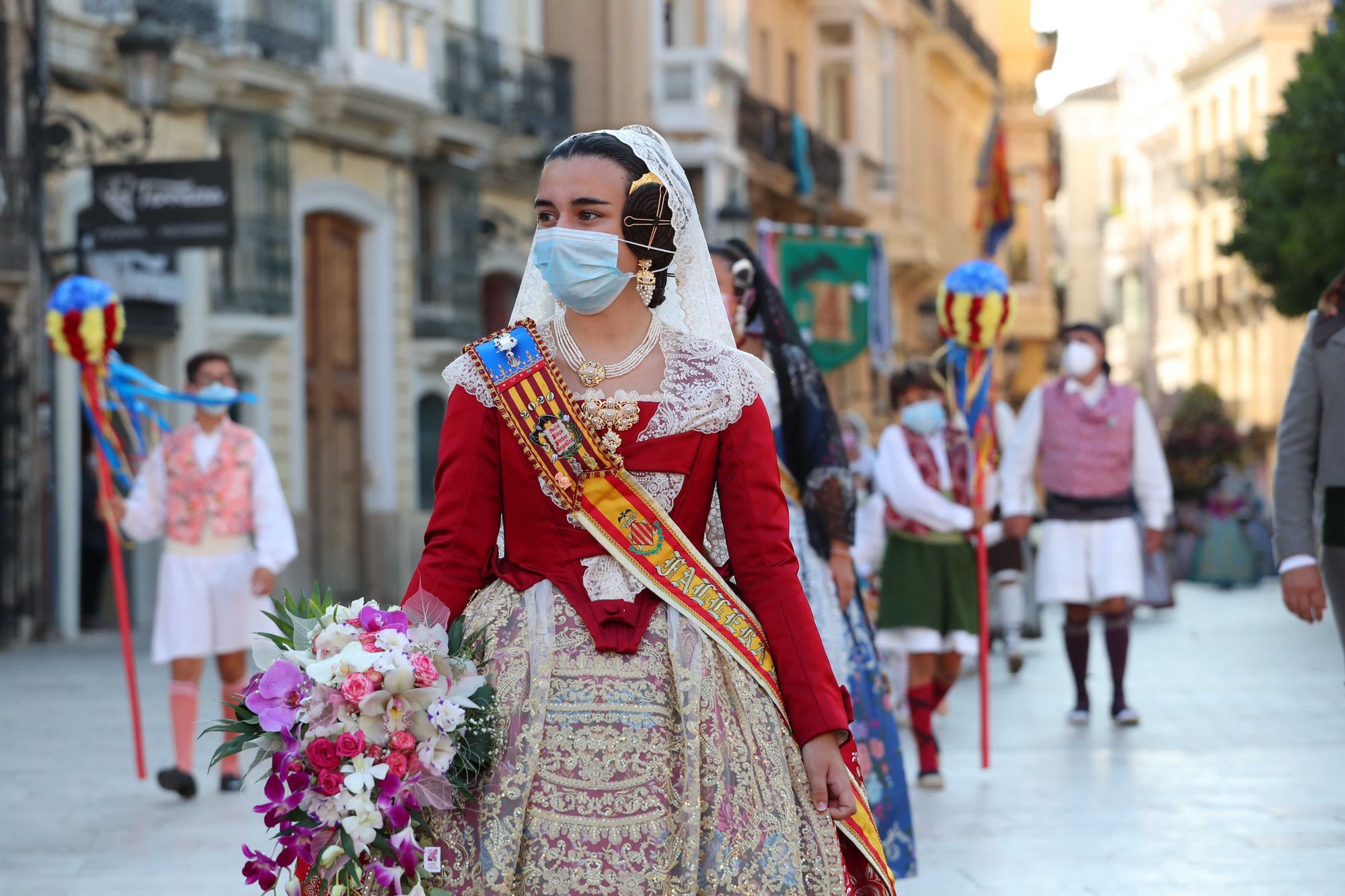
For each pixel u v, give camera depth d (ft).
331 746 12.80
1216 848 26.81
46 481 71.72
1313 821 28.76
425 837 13.06
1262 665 55.47
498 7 112.37
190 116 84.12
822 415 23.62
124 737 41.39
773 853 13.05
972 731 40.96
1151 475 42.09
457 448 13.78
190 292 83.05
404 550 103.65
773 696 13.61
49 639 71.72
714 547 14.26
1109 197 337.93
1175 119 266.36
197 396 34.76
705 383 13.76
